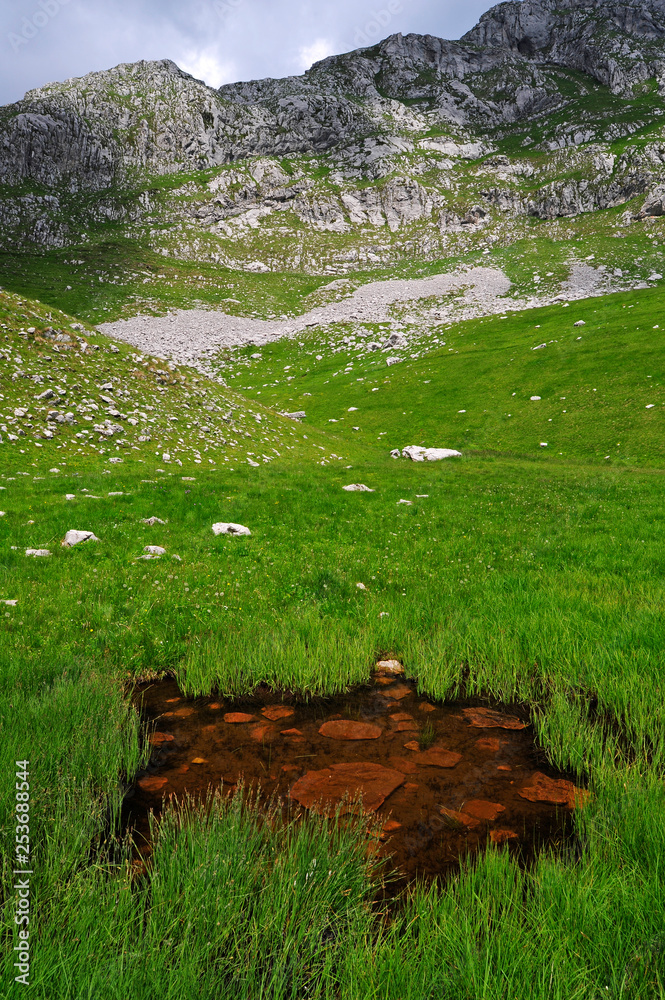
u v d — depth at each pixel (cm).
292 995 265
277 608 949
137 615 872
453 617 895
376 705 662
